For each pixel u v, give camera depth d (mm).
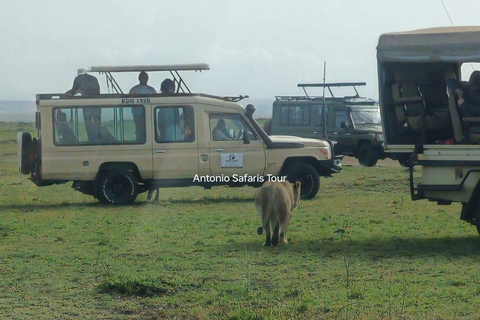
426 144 24766
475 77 25031
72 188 41188
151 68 37500
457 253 22766
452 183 24297
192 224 29234
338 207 33875
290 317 16047
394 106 25797
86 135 35906
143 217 31484
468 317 15930
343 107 57000
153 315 16734
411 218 30047
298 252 23188
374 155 55031
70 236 26812
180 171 36219
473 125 24484
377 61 25109
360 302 17078
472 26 25922
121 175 35906
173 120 36219
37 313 17031
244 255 22766
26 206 35688
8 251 24000
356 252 23125
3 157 63500
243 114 36562
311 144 37250
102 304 17688
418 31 24812
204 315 16500
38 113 36156
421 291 17984
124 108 35969
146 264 21672
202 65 37781
